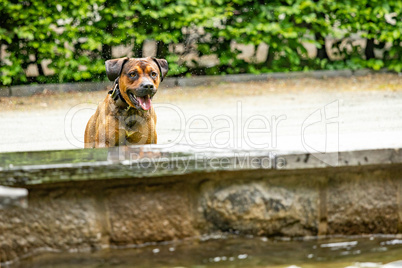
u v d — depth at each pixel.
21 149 7.46
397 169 5.38
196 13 12.76
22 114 10.58
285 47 13.27
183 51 13.55
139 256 4.94
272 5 13.23
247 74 13.52
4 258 4.89
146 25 12.91
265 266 4.72
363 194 5.38
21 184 4.77
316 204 5.33
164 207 5.18
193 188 5.21
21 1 12.41
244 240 5.25
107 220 5.10
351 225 5.41
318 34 13.97
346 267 4.70
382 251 5.05
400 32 13.44
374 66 13.66
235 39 13.13
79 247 5.07
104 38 12.59
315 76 13.67
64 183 4.92
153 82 6.20
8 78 12.41
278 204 5.27
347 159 5.15
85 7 12.41
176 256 4.94
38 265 4.79
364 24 13.50
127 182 5.06
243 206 5.25
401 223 5.48
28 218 4.94
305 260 4.85
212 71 13.66
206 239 5.27
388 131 6.61
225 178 5.20
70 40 12.55
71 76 12.65
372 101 10.64
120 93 6.11
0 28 12.25
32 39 12.55
